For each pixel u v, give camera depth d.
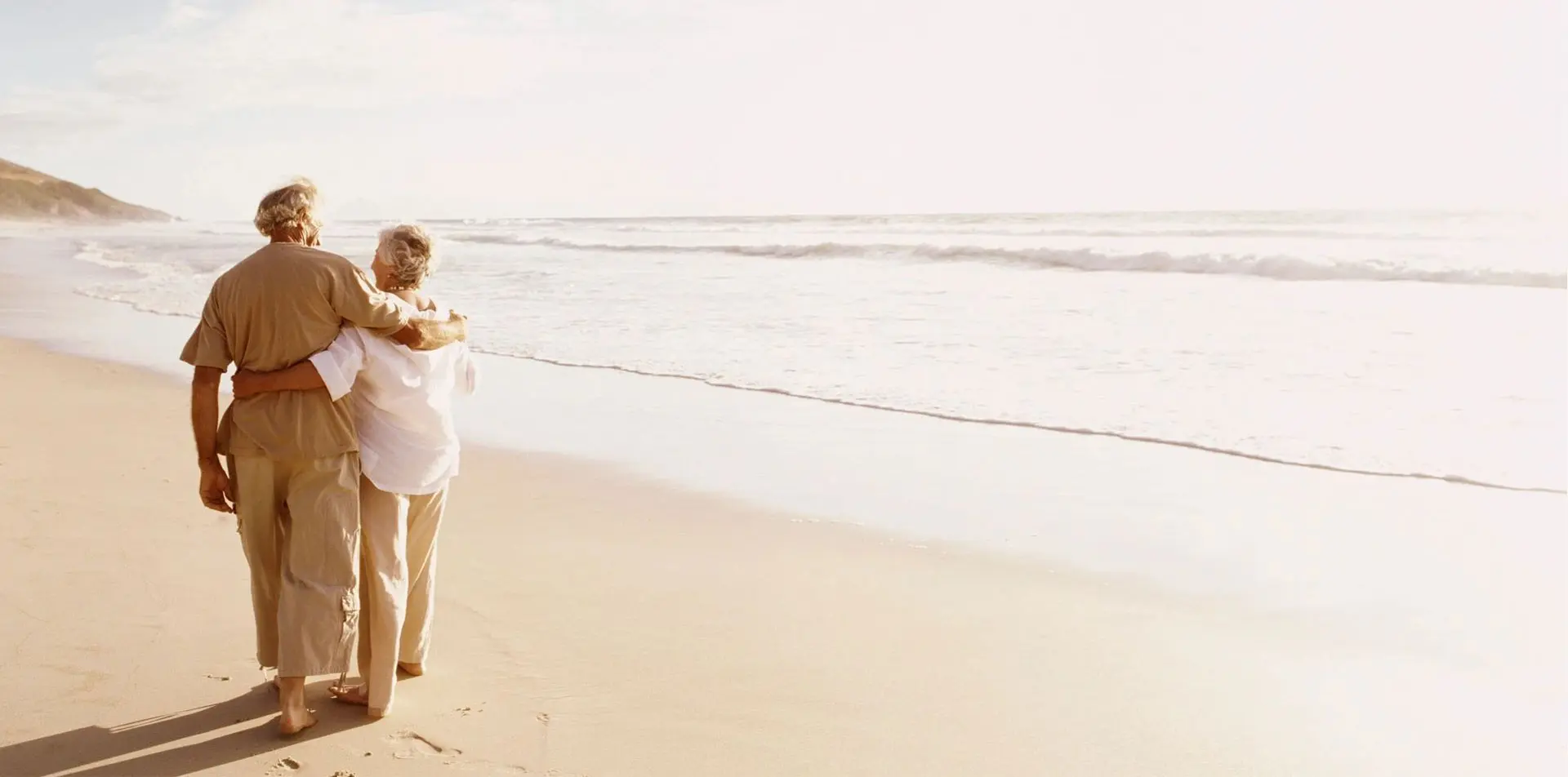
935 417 8.50
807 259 26.45
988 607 4.56
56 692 3.47
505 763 3.12
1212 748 3.34
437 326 3.42
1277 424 8.10
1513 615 4.52
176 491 5.96
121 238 55.19
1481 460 7.11
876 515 5.90
